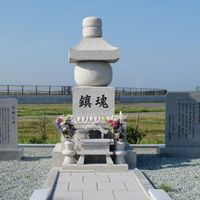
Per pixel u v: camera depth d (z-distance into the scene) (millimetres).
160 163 12820
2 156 13492
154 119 31188
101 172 10758
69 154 11305
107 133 12086
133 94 70750
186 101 14352
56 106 43938
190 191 9094
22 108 40625
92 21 13062
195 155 14164
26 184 9867
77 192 8531
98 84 12852
